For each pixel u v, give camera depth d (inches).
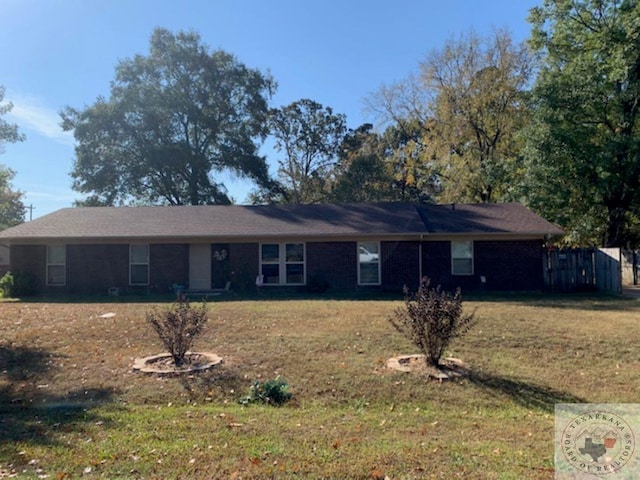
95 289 775.7
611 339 374.9
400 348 352.5
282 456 175.5
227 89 1457.9
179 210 880.3
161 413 233.6
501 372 301.6
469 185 1196.5
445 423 222.5
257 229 766.5
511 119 1155.9
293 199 1728.6
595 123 989.2
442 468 163.9
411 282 761.0
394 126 1487.5
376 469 162.9
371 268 769.6
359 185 1555.1
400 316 336.8
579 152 928.3
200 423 216.5
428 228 767.7
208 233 755.4
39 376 295.0
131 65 1375.5
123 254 779.4
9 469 166.7
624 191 955.3
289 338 380.5
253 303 593.6
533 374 299.3
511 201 1045.8
